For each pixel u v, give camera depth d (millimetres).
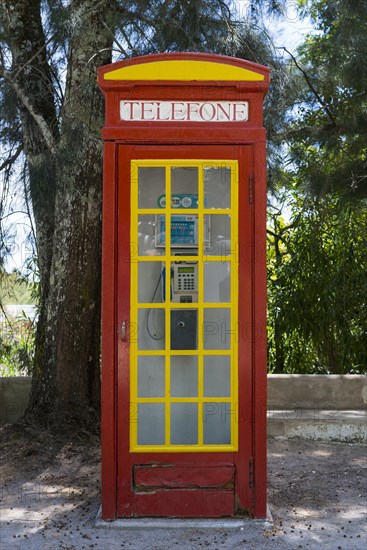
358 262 7824
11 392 6359
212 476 3750
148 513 3752
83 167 5762
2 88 6238
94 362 5977
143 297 3838
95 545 3508
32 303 7578
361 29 6691
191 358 3836
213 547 3480
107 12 5906
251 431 3754
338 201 7441
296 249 8188
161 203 3834
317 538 3650
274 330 8344
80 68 5773
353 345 8094
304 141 7926
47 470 4965
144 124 3760
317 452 5582
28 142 6195
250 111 3775
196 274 3832
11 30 6277
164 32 5969
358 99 7262
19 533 3713
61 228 5863
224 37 6008
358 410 6246
